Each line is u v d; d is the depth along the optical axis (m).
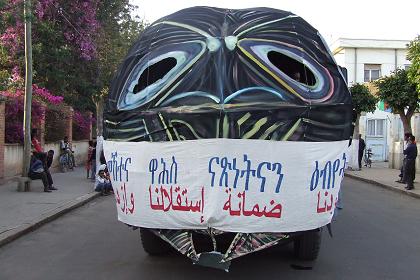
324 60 5.84
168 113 5.41
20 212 10.85
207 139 5.23
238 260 7.27
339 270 6.83
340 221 10.84
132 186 5.68
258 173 5.20
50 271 6.79
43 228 9.80
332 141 5.44
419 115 27.03
